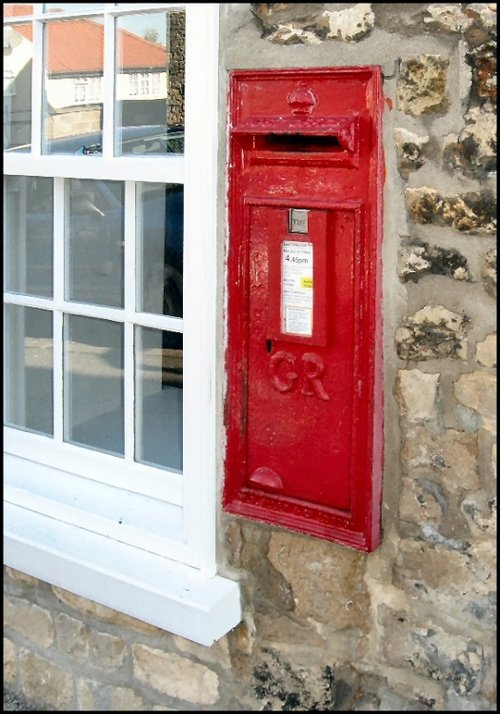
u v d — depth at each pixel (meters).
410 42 2.07
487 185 2.03
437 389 2.15
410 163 2.10
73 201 2.87
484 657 2.19
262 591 2.50
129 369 2.78
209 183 2.37
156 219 2.68
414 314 2.15
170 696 2.73
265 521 2.40
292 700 2.50
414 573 2.25
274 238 2.24
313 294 2.20
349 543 2.26
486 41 1.99
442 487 2.18
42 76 2.83
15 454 3.10
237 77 2.25
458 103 2.04
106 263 2.82
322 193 2.18
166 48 2.57
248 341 2.35
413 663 2.29
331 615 2.40
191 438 2.52
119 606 2.61
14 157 2.90
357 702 2.40
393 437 2.23
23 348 3.08
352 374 2.20
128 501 2.82
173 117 2.58
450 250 2.09
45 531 2.83
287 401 2.31
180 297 2.65
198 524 2.56
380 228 2.13
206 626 2.42
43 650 2.99
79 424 2.96
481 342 2.08
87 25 2.71
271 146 2.25
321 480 2.30
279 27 2.23
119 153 2.71
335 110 2.13
